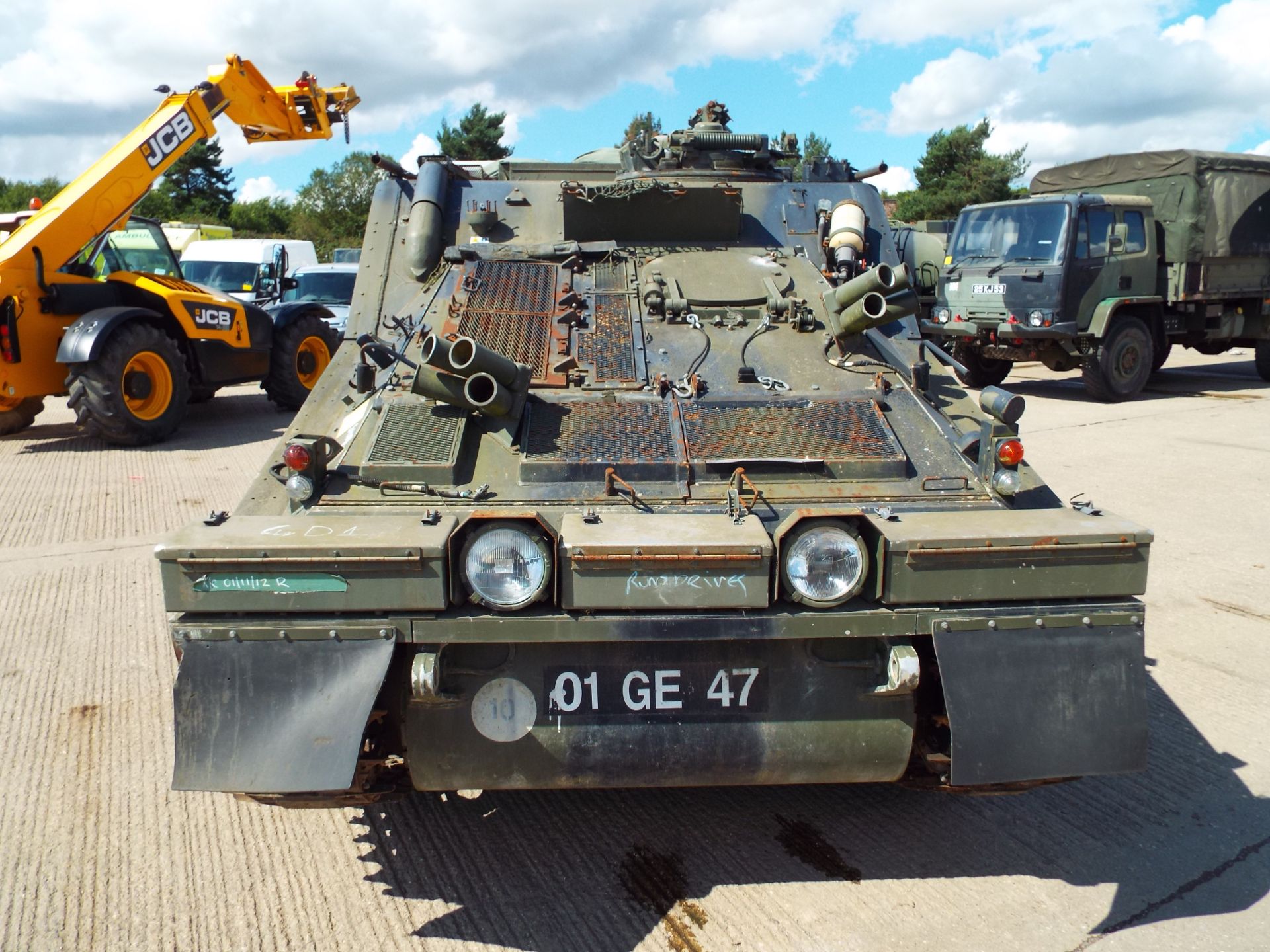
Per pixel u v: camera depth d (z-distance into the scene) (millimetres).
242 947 2953
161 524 7512
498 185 4984
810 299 4359
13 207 57875
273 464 3367
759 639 2832
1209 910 3100
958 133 46688
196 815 3680
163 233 12242
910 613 2855
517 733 2973
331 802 3008
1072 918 3064
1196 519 7230
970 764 2791
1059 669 2871
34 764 4023
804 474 3316
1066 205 12102
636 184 4578
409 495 3184
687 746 3002
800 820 3652
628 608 2775
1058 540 2803
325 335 13688
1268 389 13891
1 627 5457
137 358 10453
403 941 2980
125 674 4875
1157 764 4023
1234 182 13039
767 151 5566
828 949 2936
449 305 4160
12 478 9047
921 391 3828
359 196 66750
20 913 3096
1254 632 5297
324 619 2787
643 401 3652
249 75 11680
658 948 2947
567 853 3441
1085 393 13664
